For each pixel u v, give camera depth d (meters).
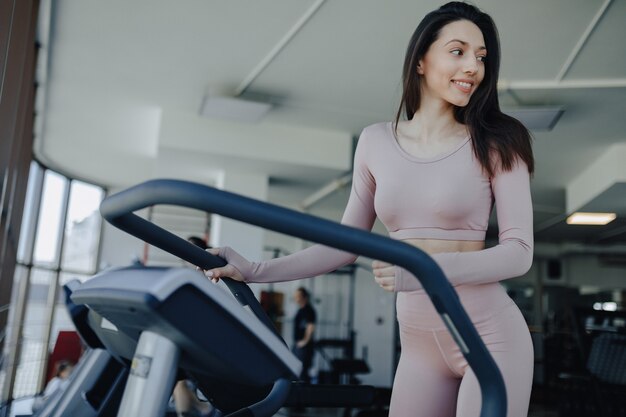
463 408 1.00
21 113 4.26
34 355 7.81
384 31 4.25
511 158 1.05
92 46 4.84
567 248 12.40
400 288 0.75
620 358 3.74
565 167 7.23
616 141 6.22
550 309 12.47
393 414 1.16
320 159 6.53
